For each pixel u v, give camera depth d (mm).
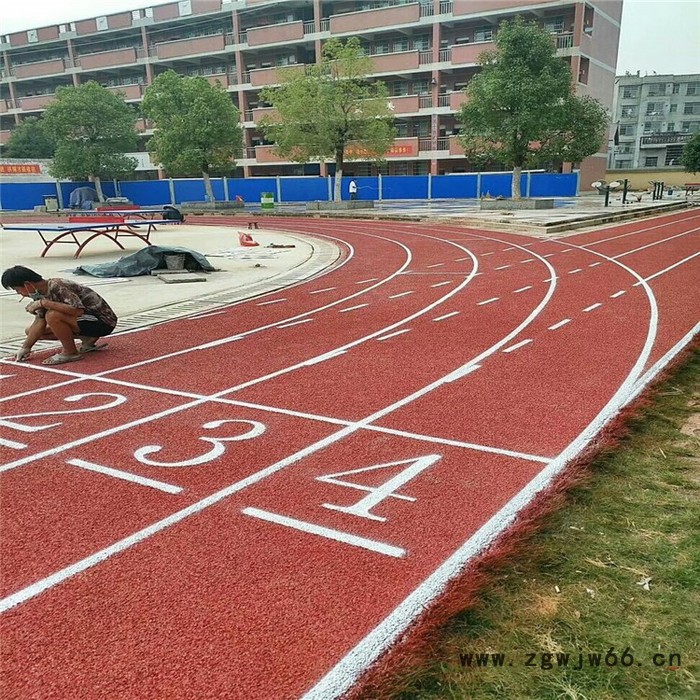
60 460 4297
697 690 2227
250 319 8922
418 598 2746
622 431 4430
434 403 5297
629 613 2617
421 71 44344
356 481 3895
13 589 2873
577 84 40188
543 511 3404
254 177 50062
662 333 7504
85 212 29953
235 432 4754
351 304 9883
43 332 6832
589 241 18266
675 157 78688
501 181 41312
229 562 3053
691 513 3385
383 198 44188
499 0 41219
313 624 2596
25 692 2268
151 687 2277
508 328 7984
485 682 2271
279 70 36438
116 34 56938
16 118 61844
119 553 3152
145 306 10016
